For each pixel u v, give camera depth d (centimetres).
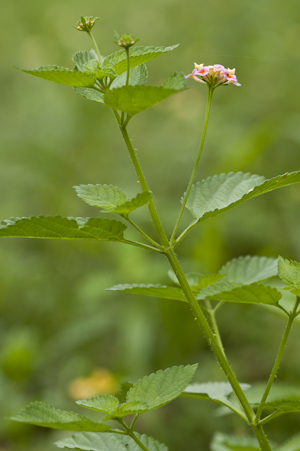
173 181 624
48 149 636
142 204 156
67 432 416
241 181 198
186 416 427
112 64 164
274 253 526
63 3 819
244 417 168
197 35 718
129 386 193
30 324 552
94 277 513
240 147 514
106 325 494
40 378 482
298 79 629
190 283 217
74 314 550
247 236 541
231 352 479
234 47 664
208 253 490
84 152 655
